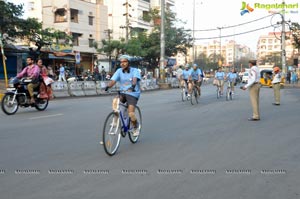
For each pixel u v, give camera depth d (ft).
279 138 26.48
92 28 150.61
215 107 48.47
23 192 14.96
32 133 28.25
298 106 50.24
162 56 113.50
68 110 44.78
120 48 125.29
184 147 23.44
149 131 29.50
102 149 22.74
